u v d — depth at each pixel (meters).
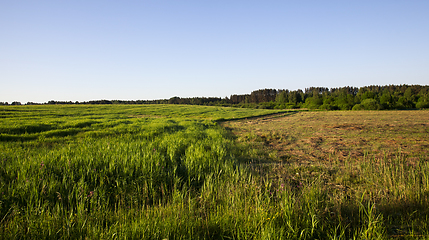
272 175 6.09
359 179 5.69
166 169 5.91
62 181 4.61
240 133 16.44
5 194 3.91
